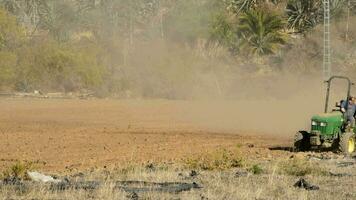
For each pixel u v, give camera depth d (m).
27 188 38.66
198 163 54.00
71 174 50.16
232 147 74.69
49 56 197.88
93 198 36.69
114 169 52.59
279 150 70.88
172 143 79.12
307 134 69.00
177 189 40.28
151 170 51.66
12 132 91.81
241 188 41.00
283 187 42.28
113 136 87.62
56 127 101.50
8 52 196.12
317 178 47.38
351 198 38.91
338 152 65.56
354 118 67.19
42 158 63.62
